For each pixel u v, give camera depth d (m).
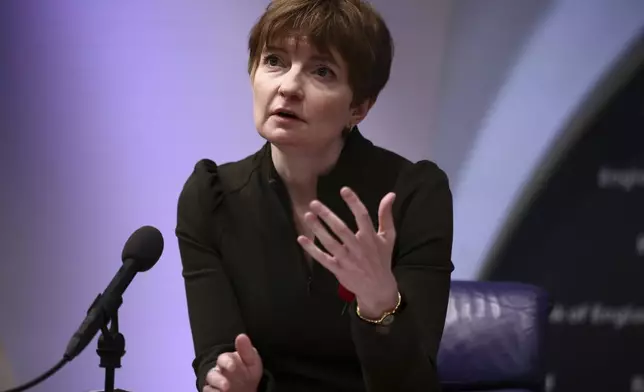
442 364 6.82
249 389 3.93
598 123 9.46
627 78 9.47
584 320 9.59
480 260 9.43
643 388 9.71
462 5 9.28
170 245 9.17
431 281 4.30
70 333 9.10
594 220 9.50
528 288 7.08
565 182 9.46
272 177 4.58
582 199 9.47
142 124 9.12
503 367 6.79
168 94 9.14
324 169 4.54
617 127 9.47
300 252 4.53
